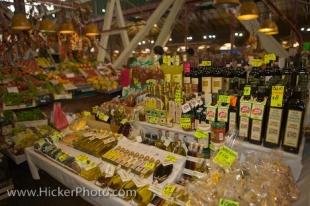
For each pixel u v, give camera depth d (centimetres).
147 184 180
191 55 369
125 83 431
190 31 1458
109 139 243
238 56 552
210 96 208
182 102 214
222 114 181
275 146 164
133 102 276
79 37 561
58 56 519
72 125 314
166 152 201
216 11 1106
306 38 1161
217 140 179
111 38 1299
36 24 482
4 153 343
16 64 432
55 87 412
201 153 188
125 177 192
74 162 228
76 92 437
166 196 167
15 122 365
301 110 151
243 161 167
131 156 212
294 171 161
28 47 471
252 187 140
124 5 1046
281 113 156
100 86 463
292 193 152
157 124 228
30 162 294
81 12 572
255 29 473
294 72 205
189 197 152
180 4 542
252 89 173
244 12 240
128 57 570
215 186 147
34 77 414
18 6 475
